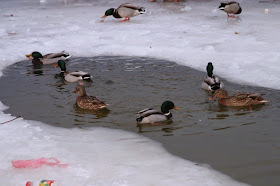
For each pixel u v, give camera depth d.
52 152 7.53
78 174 6.66
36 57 14.84
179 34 18.39
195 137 8.30
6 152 7.50
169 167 6.98
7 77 13.08
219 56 14.60
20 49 16.56
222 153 7.53
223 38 17.25
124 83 12.04
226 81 12.04
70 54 15.83
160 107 10.02
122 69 13.59
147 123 9.08
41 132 8.59
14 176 6.60
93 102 9.95
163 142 8.08
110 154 7.49
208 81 11.16
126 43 17.05
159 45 16.50
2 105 10.45
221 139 8.16
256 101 10.09
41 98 11.00
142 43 16.95
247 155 7.42
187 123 9.06
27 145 7.85
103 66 14.05
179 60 14.48
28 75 13.34
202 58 14.52
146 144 7.99
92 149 7.72
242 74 12.54
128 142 8.09
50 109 10.15
